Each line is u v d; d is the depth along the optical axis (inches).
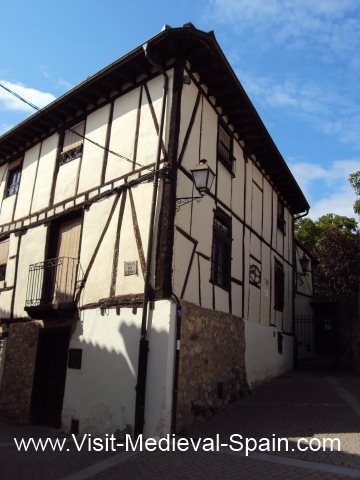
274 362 426.6
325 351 652.1
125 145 308.0
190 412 251.6
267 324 420.2
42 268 334.6
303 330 628.4
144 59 299.7
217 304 315.0
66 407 280.1
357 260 729.0
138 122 305.1
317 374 446.9
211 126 331.0
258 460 193.5
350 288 737.6
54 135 383.9
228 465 188.1
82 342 285.6
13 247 385.1
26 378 326.3
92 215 313.1
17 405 325.7
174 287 258.2
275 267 465.1
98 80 320.2
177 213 270.5
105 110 336.5
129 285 267.9
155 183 268.5
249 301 379.2
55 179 363.9
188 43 283.6
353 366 464.8
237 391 325.1
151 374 239.9
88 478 179.2
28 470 192.7
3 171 441.7
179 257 267.6
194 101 307.0
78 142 353.4
